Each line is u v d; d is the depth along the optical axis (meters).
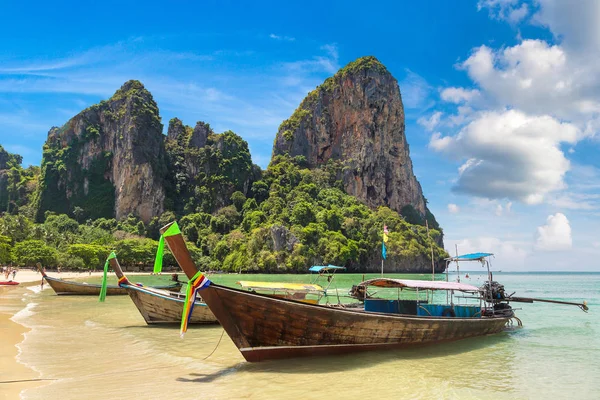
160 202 170.00
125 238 141.50
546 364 16.38
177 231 13.20
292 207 159.88
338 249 132.75
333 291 49.62
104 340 19.12
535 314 35.00
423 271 157.38
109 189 174.12
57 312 28.92
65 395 11.08
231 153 183.12
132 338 19.67
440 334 18.58
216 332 21.48
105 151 180.62
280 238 129.88
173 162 186.88
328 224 150.12
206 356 16.11
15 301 35.69
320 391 11.95
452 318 18.77
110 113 185.38
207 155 181.12
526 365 16.14
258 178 190.62
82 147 179.00
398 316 16.55
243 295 13.61
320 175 196.38
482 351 18.73
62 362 14.85
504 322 23.62
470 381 13.71
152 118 179.25
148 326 23.02
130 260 122.69
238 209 168.12
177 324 23.22
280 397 11.33
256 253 129.25
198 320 23.02
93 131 180.62
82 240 129.88
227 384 12.38
